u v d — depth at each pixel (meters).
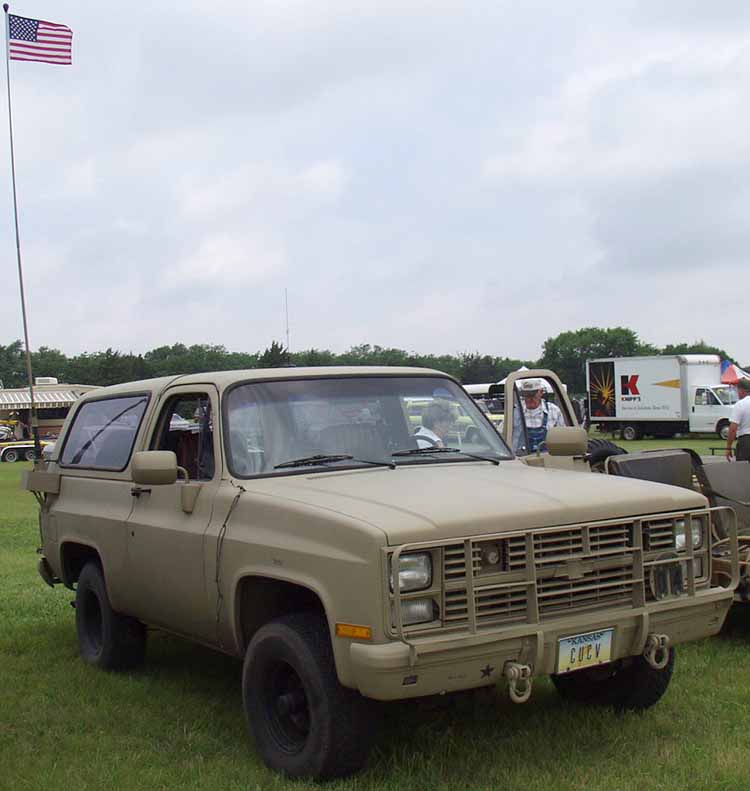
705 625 5.09
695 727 5.34
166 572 5.75
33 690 6.46
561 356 122.62
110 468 6.68
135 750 5.31
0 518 17.00
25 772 5.00
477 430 6.25
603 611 4.74
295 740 4.86
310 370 6.01
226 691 6.36
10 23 16.16
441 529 4.38
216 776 4.83
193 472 6.02
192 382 6.06
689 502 5.15
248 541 4.98
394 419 5.93
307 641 4.63
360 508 4.58
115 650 6.75
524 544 4.55
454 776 4.73
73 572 7.35
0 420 46.22
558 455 6.19
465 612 4.40
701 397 42.44
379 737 5.21
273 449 5.52
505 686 6.01
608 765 4.82
